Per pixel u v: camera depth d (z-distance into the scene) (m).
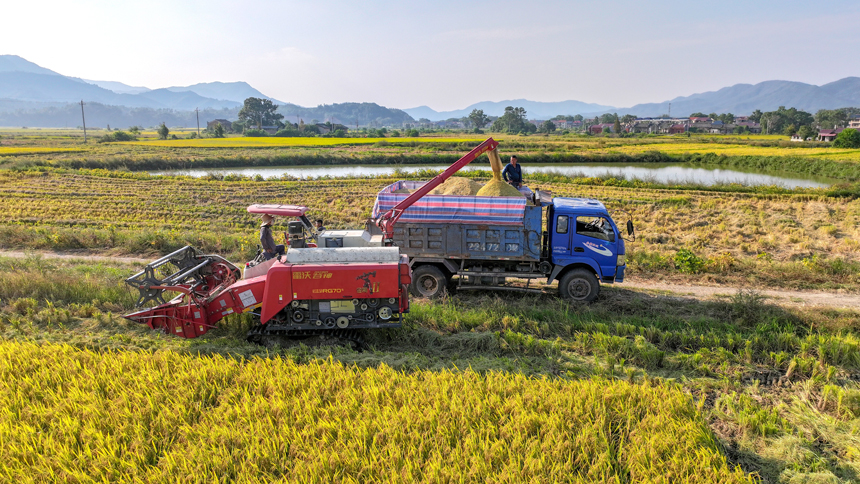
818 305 11.88
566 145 80.25
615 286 13.44
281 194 29.80
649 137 111.50
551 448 5.75
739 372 8.34
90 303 10.84
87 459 5.55
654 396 6.83
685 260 14.85
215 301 8.73
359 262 8.52
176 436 6.11
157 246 16.95
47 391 6.84
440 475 5.35
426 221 11.84
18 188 30.20
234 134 149.88
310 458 5.60
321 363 8.07
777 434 6.51
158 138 109.31
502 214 11.66
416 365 8.11
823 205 26.20
